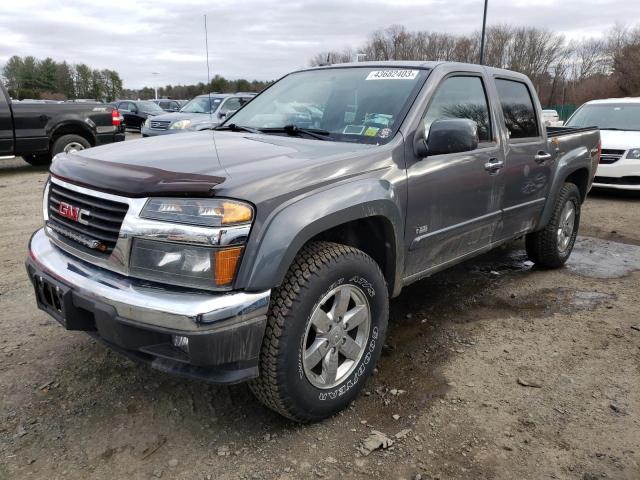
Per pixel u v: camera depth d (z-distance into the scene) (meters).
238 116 3.94
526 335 3.75
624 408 2.88
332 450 2.50
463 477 2.35
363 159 2.78
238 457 2.43
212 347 2.16
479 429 2.68
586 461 2.46
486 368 3.28
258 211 2.23
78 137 10.47
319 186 2.50
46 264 2.62
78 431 2.58
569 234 5.27
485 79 3.93
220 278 2.17
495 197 3.89
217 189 2.18
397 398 2.93
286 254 2.27
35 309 3.91
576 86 55.41
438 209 3.30
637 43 50.69
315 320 2.53
